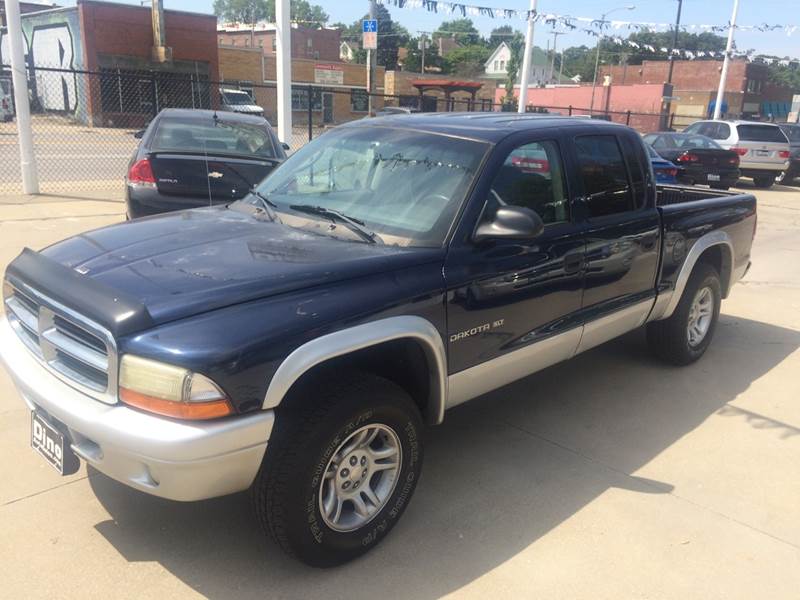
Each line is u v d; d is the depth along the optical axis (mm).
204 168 6789
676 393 4895
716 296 5406
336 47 60625
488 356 3430
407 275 3027
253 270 2816
